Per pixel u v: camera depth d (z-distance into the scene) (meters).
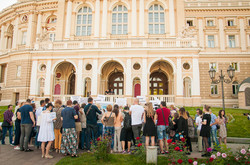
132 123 9.37
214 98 32.69
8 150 9.80
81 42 26.50
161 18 30.56
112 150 9.67
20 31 37.25
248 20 35.38
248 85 28.02
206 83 33.19
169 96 24.30
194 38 25.33
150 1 30.42
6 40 41.00
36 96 26.28
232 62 33.75
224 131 10.84
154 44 25.64
